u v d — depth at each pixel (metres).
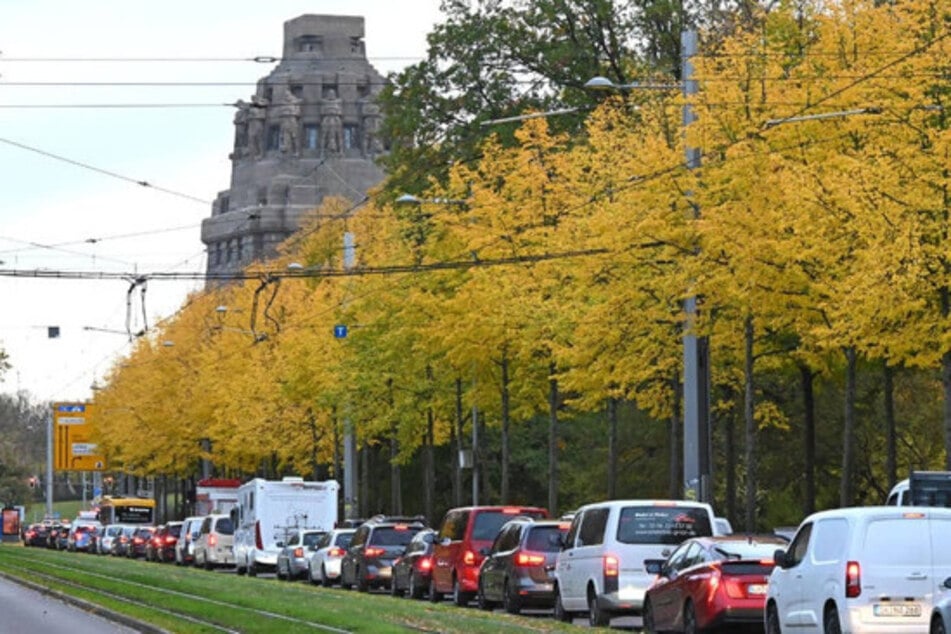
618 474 165.50
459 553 101.06
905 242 82.88
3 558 191.75
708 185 100.56
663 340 108.31
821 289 91.19
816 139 94.56
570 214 121.62
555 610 84.25
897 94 89.44
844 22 96.88
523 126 128.75
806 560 57.38
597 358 110.38
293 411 198.12
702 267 95.62
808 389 114.38
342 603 96.69
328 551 131.00
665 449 158.38
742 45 101.06
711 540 67.25
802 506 152.12
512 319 124.31
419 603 103.62
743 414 139.75
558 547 89.56
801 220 87.88
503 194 127.19
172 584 119.81
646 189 101.38
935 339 85.38
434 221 133.12
